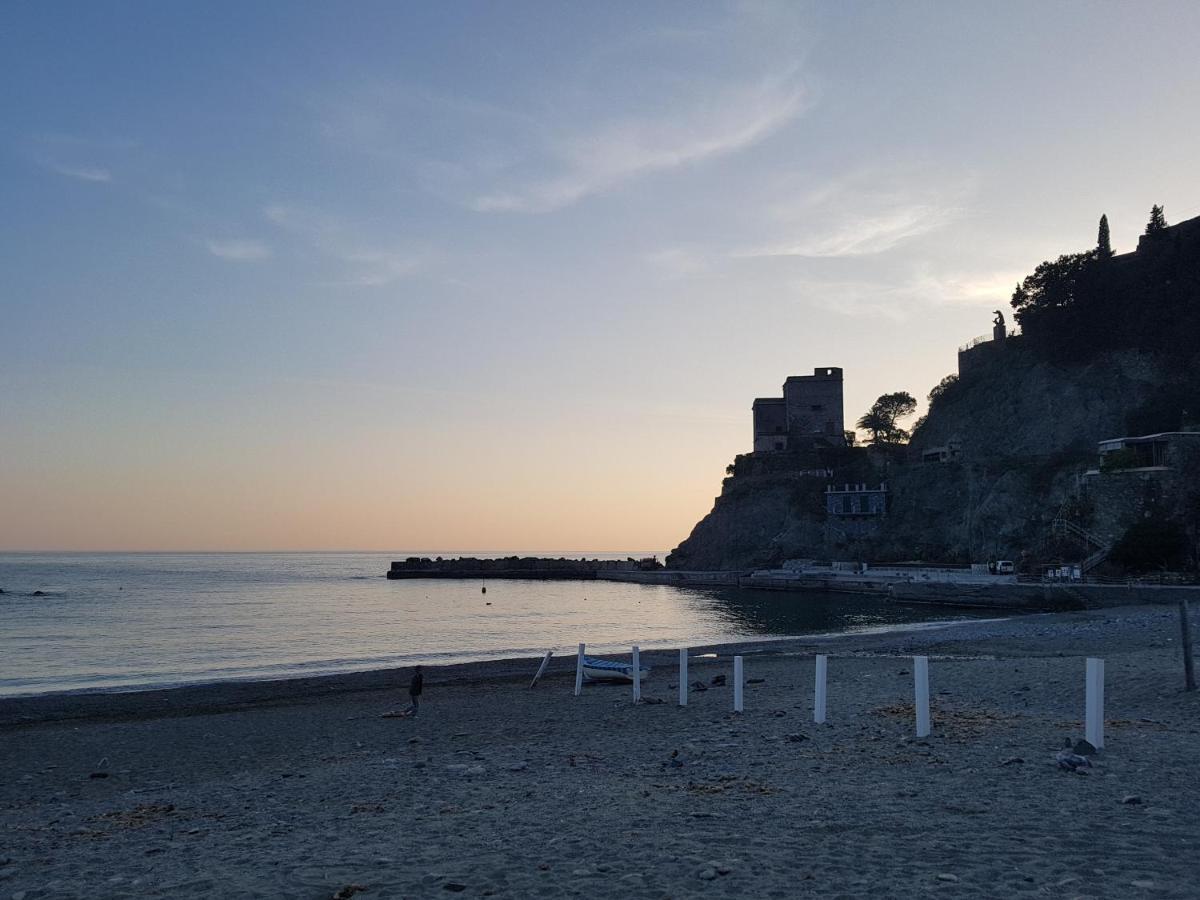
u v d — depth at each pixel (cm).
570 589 15025
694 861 905
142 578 18975
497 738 2203
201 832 1245
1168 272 10831
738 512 14625
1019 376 12044
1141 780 1194
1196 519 7838
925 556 11675
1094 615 6269
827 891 786
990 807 1084
